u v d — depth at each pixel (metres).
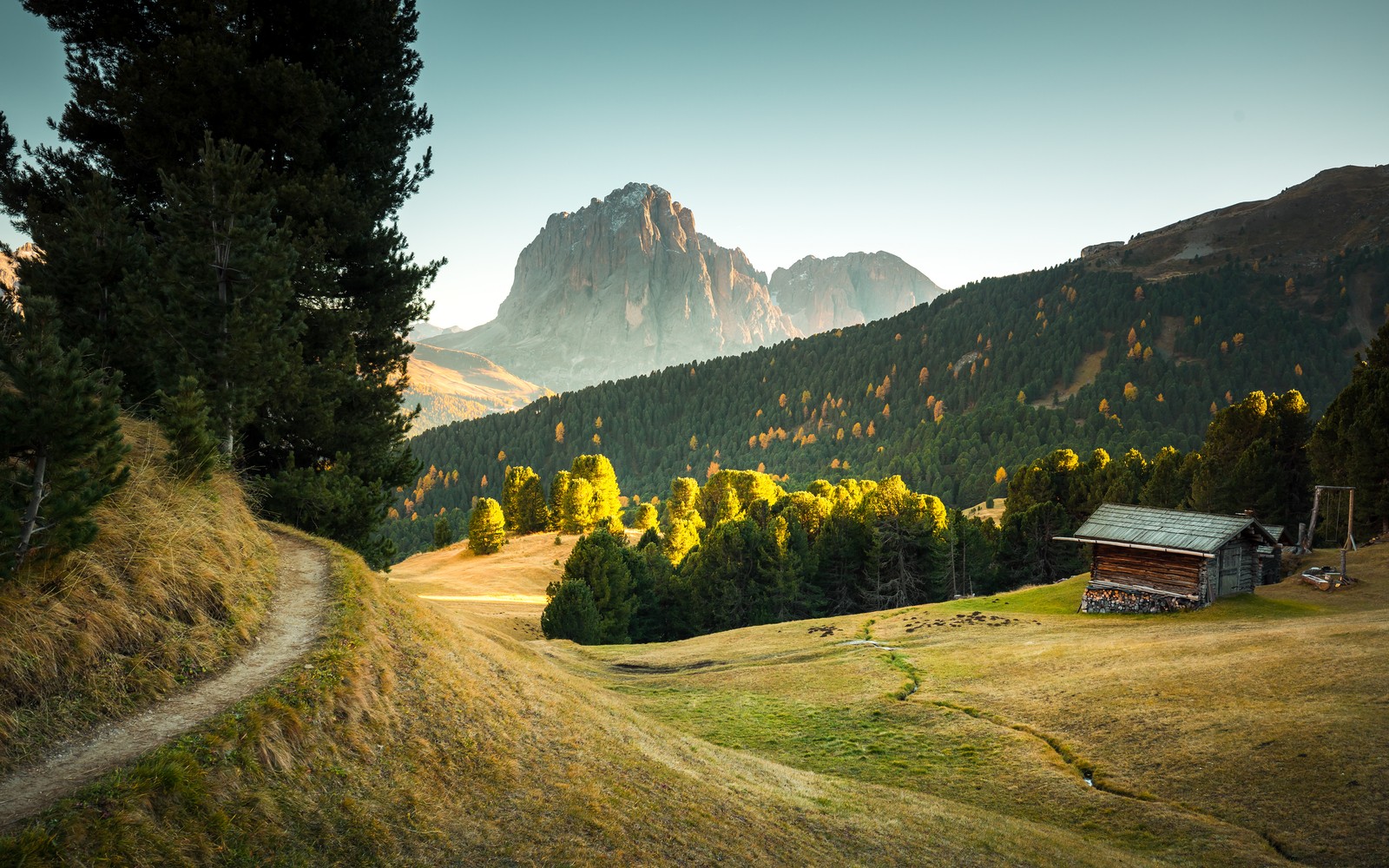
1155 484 84.06
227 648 11.85
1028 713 25.61
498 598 88.00
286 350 23.03
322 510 25.41
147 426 16.66
